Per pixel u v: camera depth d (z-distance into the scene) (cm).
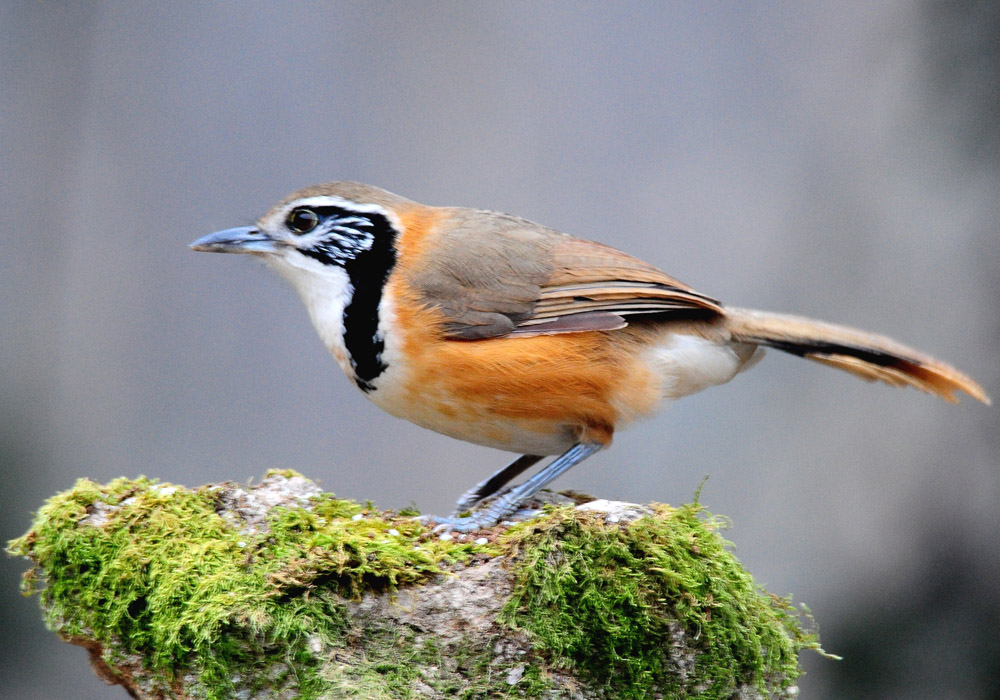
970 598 1357
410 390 875
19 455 1391
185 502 753
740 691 698
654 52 1453
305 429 1417
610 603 678
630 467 1413
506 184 1447
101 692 1397
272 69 1441
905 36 1411
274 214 929
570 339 866
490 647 679
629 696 684
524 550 691
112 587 707
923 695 1363
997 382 1356
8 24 1436
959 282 1381
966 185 1384
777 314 973
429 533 759
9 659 1374
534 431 889
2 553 1380
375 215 897
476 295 865
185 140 1444
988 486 1344
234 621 647
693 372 925
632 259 923
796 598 1391
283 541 695
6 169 1436
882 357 956
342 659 663
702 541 709
